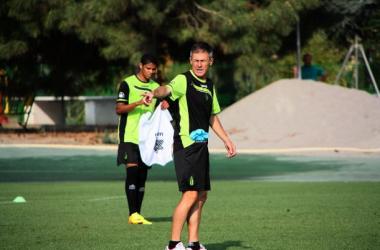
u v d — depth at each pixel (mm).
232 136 73125
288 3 77375
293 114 74688
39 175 51031
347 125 72250
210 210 31719
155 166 57625
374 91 105500
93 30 71312
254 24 76188
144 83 30047
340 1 94750
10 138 78688
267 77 105938
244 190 41094
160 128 28250
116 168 55656
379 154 64375
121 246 22484
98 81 91188
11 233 25203
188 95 20203
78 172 53031
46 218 29203
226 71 105250
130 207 28250
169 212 31641
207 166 20234
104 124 105312
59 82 87938
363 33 110750
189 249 20516
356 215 29688
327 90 78312
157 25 74438
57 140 77438
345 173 51625
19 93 87688
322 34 116812
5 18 76688
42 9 72938
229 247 22109
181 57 92938
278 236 24281
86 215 30234
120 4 70062
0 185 44875
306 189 41281
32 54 84250
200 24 77812
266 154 65562
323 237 24000
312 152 65625
